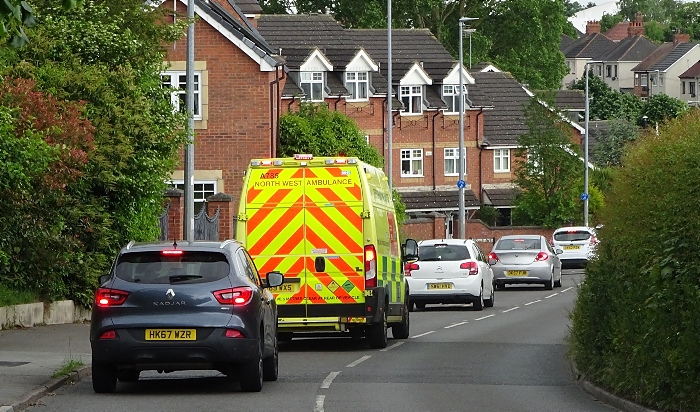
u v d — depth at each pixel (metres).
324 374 39.16
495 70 181.50
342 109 145.25
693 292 27.66
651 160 34.31
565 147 146.88
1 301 50.72
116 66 61.03
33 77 55.72
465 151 160.88
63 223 54.41
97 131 56.81
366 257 46.06
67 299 57.00
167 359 32.88
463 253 73.31
